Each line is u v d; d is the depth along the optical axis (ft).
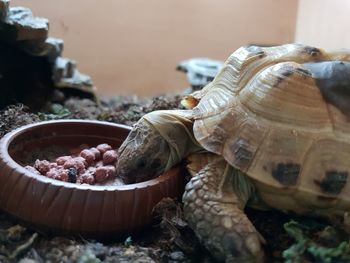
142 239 0.71
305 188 0.62
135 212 0.68
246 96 0.67
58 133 0.85
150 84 1.75
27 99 1.15
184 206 0.66
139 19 1.65
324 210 0.66
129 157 0.73
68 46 1.55
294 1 1.63
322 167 0.62
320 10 1.41
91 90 1.23
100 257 0.64
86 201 0.65
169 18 1.69
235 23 1.72
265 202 0.68
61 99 1.19
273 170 0.62
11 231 0.66
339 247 0.60
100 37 1.60
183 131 0.73
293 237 0.65
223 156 0.65
